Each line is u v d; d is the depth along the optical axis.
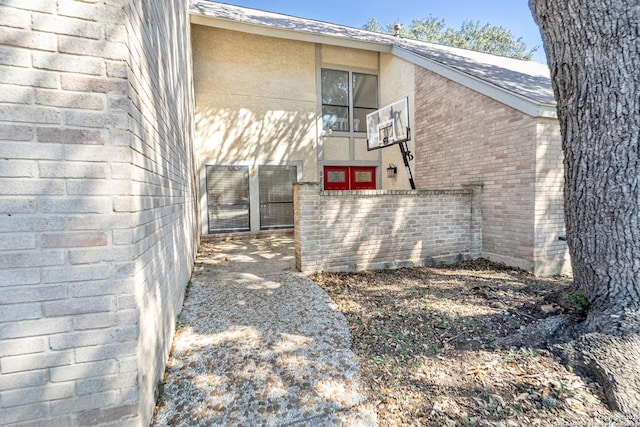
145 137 2.00
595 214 2.77
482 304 3.63
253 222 9.09
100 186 1.58
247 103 8.98
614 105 2.58
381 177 10.48
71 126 1.53
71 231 1.55
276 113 9.30
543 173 5.12
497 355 2.49
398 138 7.79
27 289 1.50
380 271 5.45
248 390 2.18
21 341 1.50
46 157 1.50
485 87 5.93
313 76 9.68
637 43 2.45
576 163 2.89
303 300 3.94
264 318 3.39
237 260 6.34
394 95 9.41
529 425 1.79
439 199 6.00
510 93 5.38
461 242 6.18
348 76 10.18
